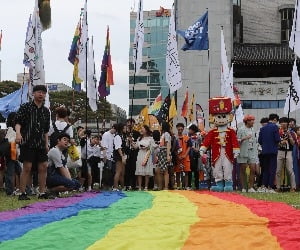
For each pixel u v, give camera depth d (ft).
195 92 159.12
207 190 50.85
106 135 53.06
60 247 15.62
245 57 168.04
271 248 15.61
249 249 15.38
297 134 52.01
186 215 24.31
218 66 160.35
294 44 52.39
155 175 55.57
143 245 15.52
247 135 50.70
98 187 58.29
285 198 38.19
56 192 40.32
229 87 62.64
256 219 22.12
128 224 20.52
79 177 50.52
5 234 18.58
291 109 53.52
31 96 47.21
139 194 42.47
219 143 50.01
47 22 48.70
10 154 41.19
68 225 20.61
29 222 22.27
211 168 53.83
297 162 50.80
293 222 21.48
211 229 19.19
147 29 229.86
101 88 61.41
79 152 44.93
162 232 18.15
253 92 160.76
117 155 50.80
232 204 31.24
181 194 42.24
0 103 65.16
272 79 160.15
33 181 46.19
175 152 54.03
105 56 61.67
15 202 34.19
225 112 50.03
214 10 162.30
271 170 49.44
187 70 159.94
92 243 16.24
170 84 61.21
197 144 56.18
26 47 47.78
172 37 61.72
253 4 200.85
